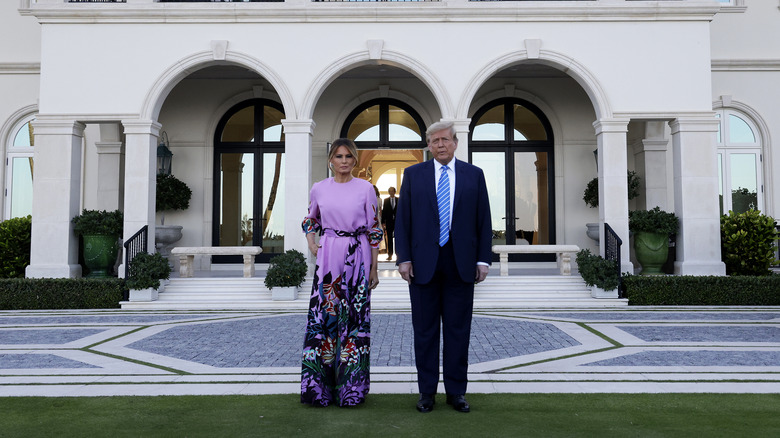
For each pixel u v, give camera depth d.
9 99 12.90
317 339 3.50
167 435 2.86
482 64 9.83
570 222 12.45
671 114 9.78
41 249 9.67
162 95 9.95
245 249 9.87
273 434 2.87
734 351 5.26
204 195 12.52
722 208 12.77
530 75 12.48
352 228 3.62
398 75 12.40
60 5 9.75
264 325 7.12
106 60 9.84
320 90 9.91
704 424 3.03
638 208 12.26
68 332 6.61
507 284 9.60
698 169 9.74
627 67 9.83
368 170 13.76
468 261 3.40
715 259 9.65
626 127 9.77
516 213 12.70
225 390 3.88
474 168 3.56
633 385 3.95
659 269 10.00
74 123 9.79
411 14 9.80
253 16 9.84
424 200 3.46
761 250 9.65
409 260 3.47
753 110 12.82
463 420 3.11
